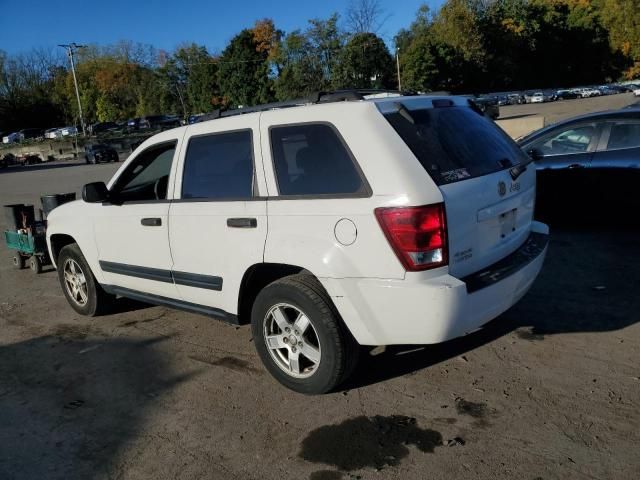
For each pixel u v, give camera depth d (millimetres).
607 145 6777
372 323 3289
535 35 77188
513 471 2834
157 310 5695
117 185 4879
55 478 3088
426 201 3070
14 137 67250
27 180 28312
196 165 4184
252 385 3934
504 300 3480
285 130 3625
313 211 3391
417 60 59719
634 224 6898
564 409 3320
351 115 3365
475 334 4402
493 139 3891
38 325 5570
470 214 3307
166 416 3627
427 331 3156
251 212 3701
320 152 3441
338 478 2895
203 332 4992
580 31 81312
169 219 4277
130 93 78312
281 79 46500
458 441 3104
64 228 5445
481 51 65875
